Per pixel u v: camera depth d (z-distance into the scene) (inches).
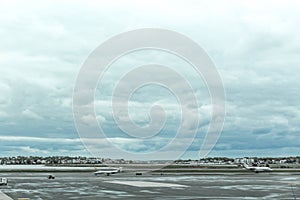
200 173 6181.1
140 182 3636.8
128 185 3206.2
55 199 2124.8
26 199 2102.6
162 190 2709.2
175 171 7052.2
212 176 5039.4
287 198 2204.7
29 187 2994.6
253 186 3120.1
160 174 5777.6
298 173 6318.9
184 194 2411.4
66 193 2480.3
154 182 3627.0
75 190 2714.1
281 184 3380.9
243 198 2193.7
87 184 3344.0
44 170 7475.4
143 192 2554.1
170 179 4185.5
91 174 5831.7
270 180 4030.5
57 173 6250.0
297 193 2504.9
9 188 2891.2
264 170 6771.7
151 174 5816.9
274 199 2144.4
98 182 3622.0
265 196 2314.2
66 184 3346.5
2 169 7701.8
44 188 2886.3
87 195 2348.7
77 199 2129.7
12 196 2278.5
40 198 2175.2
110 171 5792.3
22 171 6978.4
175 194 2415.1
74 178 4468.5
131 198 2177.7
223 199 2135.8
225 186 3105.3
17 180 3986.2
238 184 3358.8
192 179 4212.6
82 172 6707.7
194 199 2130.9
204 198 2180.1
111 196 2290.8
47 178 4419.3
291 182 3673.7
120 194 2412.6
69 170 7588.6
